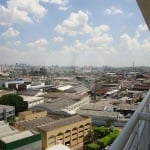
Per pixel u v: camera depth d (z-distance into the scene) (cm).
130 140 159
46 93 6462
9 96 4544
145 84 7338
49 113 3856
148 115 180
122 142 122
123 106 4016
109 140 2614
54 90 7425
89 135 2939
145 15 178
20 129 2647
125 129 142
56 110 3772
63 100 4672
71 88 7475
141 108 204
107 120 3359
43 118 3131
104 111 3678
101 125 3378
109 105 4134
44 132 2381
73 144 2738
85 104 4562
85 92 7094
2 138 2005
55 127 2520
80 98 5047
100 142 2572
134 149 166
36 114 3491
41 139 2289
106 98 5978
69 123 2700
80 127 2862
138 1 149
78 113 3644
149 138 247
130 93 6288
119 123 3269
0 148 1948
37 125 2717
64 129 2605
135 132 176
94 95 6494
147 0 145
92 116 3453
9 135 2109
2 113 3991
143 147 214
